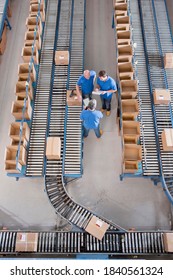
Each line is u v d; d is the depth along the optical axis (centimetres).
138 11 1086
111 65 1042
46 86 926
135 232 707
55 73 952
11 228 775
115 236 703
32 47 892
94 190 820
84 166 855
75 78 945
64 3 1126
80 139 834
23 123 778
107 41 1105
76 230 717
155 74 934
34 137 835
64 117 871
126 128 816
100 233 686
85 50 1082
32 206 805
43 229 772
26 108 803
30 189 830
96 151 878
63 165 788
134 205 796
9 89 1002
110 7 1203
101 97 871
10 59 1074
